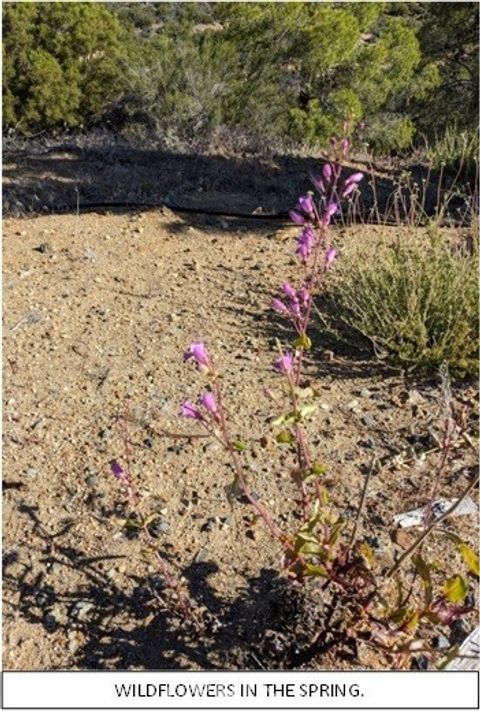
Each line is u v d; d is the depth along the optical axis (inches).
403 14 526.9
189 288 186.1
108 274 192.7
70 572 107.8
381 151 408.8
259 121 409.1
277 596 102.8
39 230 222.5
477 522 115.8
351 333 162.4
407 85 422.9
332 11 450.6
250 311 175.0
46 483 122.5
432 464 127.5
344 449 130.6
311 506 101.9
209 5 554.6
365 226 215.2
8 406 139.9
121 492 120.3
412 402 143.0
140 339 162.4
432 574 106.1
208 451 128.9
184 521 115.3
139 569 108.0
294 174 315.9
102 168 324.5
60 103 436.8
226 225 236.1
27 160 337.1
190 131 402.3
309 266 196.4
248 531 113.3
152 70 417.4
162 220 235.6
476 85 398.9
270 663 96.3
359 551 99.3
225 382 147.4
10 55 436.5
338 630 97.3
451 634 99.5
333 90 429.1
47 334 163.2
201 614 101.3
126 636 99.6
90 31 446.0
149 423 135.6
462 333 151.1
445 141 317.7
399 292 161.3
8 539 112.8
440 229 212.8
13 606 103.6
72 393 143.8
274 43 433.1
